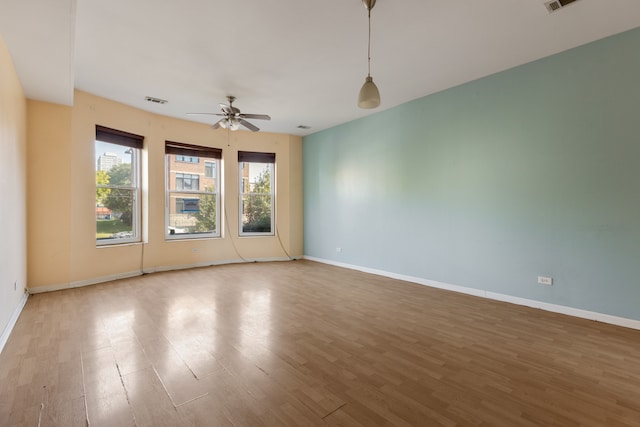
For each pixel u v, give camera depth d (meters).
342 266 6.29
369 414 1.79
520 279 3.82
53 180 4.31
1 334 2.69
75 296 4.09
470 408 1.85
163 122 5.67
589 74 3.29
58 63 3.16
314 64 3.70
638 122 3.03
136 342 2.72
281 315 3.44
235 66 3.73
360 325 3.16
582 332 2.98
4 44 2.79
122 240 5.27
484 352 2.58
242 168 6.84
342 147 6.26
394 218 5.29
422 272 4.88
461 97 4.34
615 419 1.75
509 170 3.89
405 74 4.00
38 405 1.85
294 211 7.18
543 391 2.03
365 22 2.87
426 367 2.33
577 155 3.38
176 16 2.75
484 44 3.29
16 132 3.38
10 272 3.08
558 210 3.52
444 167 4.56
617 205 3.15
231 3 2.58
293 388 2.04
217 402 1.89
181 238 6.12
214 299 4.03
